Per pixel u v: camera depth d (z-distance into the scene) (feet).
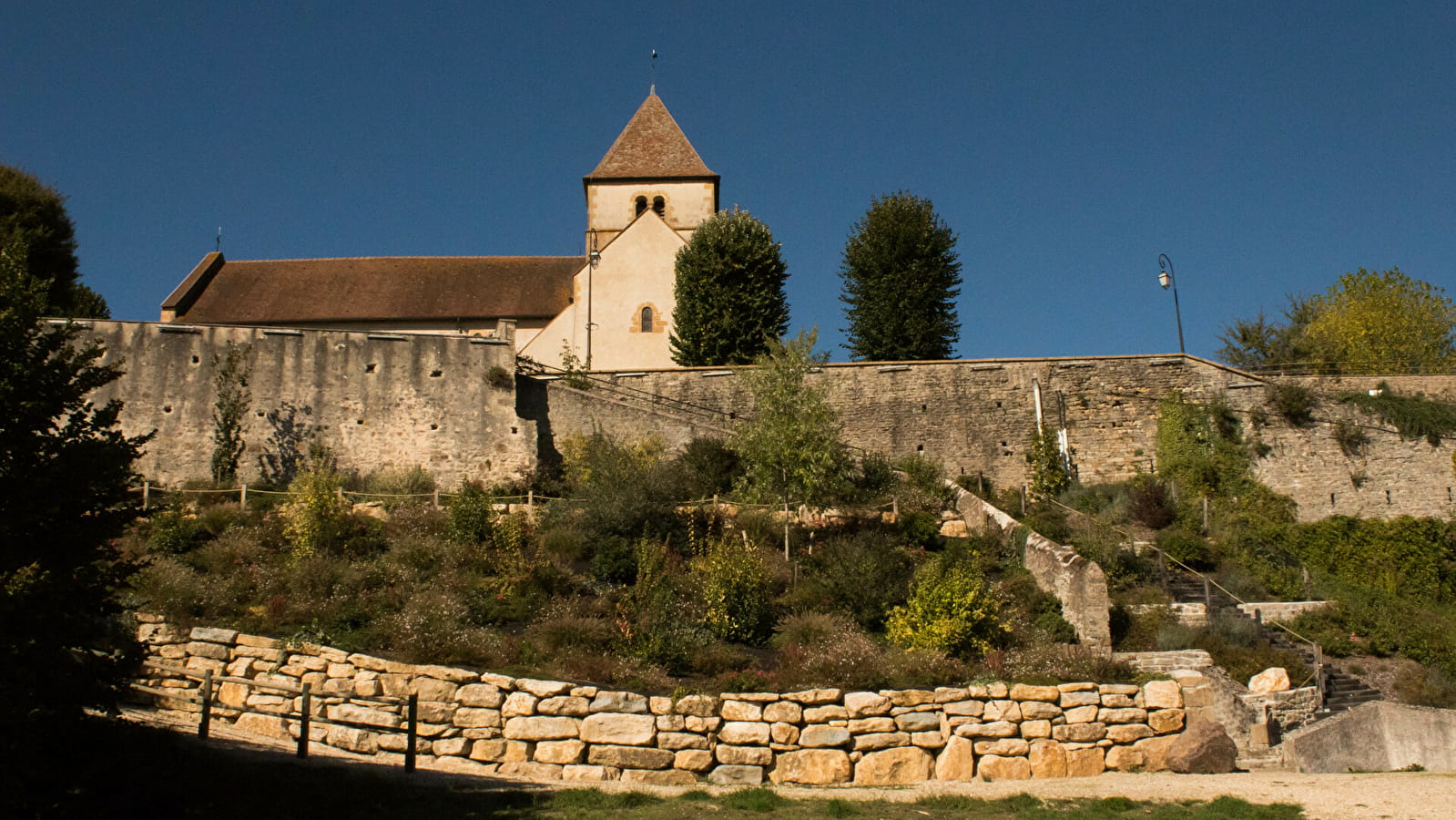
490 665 50.11
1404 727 55.21
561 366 115.14
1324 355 141.49
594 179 145.48
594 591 63.16
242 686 49.67
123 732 38.58
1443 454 92.68
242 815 33.27
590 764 46.44
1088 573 63.00
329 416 88.28
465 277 132.57
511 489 85.30
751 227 118.93
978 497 86.94
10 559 33.50
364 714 47.73
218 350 87.86
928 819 37.76
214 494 78.33
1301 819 37.78
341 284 130.11
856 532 76.33
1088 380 99.50
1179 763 51.16
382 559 64.49
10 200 118.93
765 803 38.78
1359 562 88.02
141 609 52.85
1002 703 50.70
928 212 118.11
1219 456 95.35
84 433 37.06
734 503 78.89
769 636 59.57
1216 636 66.08
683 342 114.93
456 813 35.55
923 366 99.60
